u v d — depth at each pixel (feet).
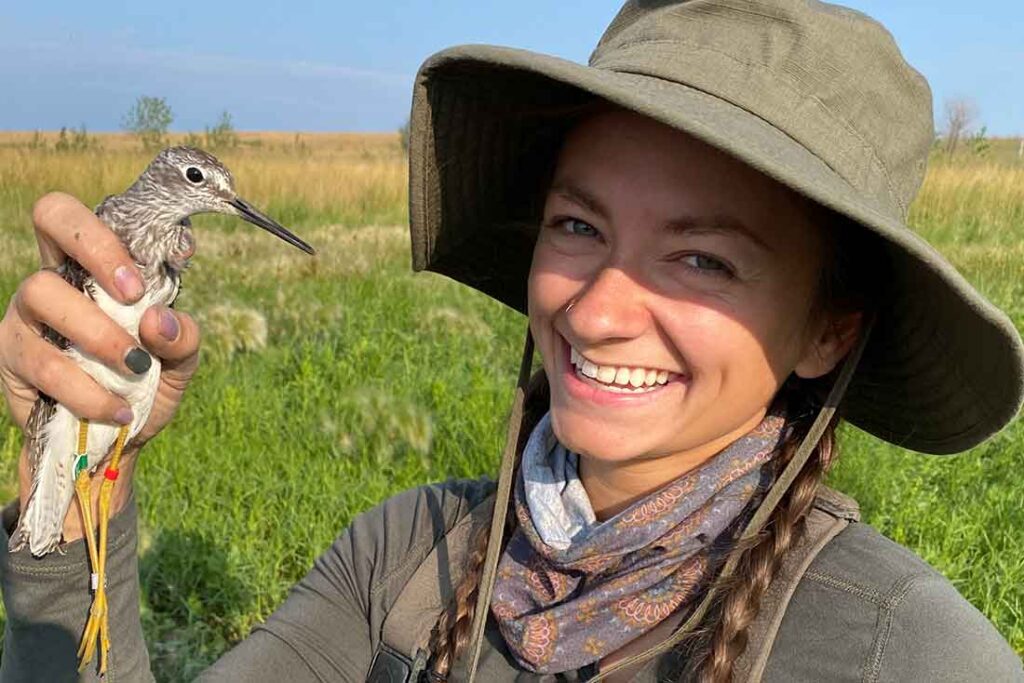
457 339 6.45
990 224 13.76
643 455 1.31
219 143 30.12
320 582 1.58
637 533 1.26
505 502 1.40
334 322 7.11
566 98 1.30
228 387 5.03
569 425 1.31
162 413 1.54
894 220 1.08
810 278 1.28
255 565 3.54
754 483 1.29
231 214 2.40
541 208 1.53
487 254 1.66
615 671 1.25
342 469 4.28
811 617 1.15
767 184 1.20
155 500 3.88
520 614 1.33
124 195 1.94
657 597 1.24
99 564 1.45
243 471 4.24
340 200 16.61
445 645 1.37
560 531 1.35
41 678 1.43
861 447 4.04
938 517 3.82
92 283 1.54
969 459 4.43
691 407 1.26
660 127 1.21
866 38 1.16
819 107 1.14
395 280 9.01
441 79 1.29
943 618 1.10
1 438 4.58
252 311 6.19
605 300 1.23
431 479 4.28
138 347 1.39
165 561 3.56
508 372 6.04
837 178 1.11
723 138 1.01
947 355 1.27
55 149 21.97
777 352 1.27
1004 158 20.97
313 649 1.51
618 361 1.25
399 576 1.51
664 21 1.24
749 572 1.17
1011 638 3.11
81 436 1.45
